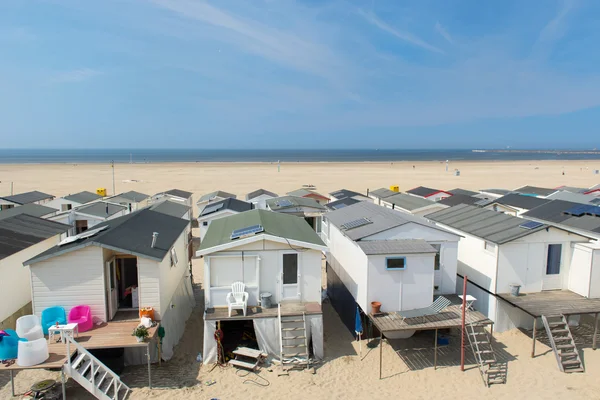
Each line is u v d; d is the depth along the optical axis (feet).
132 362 47.06
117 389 39.83
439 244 55.26
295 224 61.67
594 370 45.44
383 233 53.88
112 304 47.91
